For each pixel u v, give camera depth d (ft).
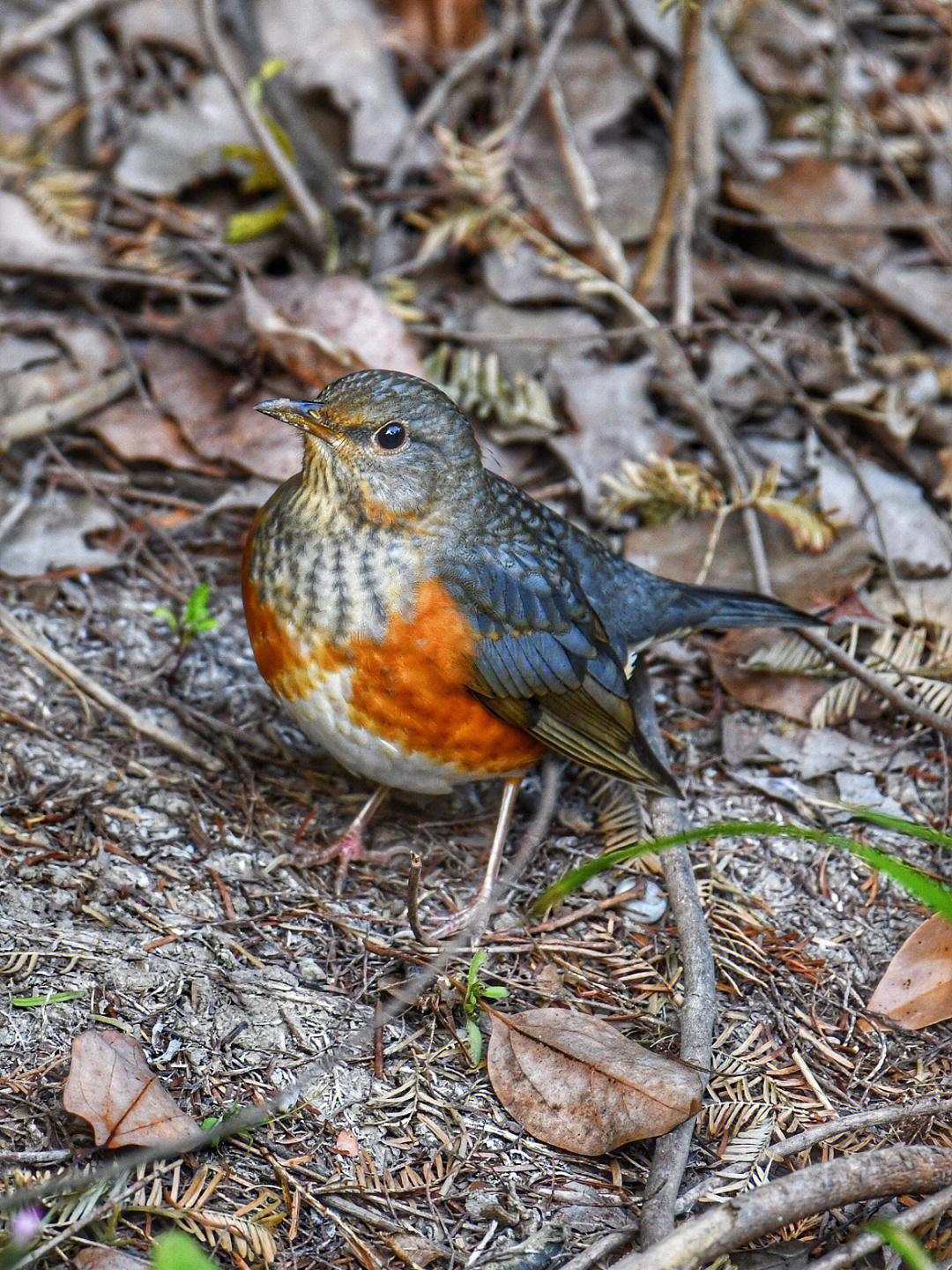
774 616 30.17
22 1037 21.77
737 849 28.43
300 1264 19.79
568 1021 23.45
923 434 36.32
